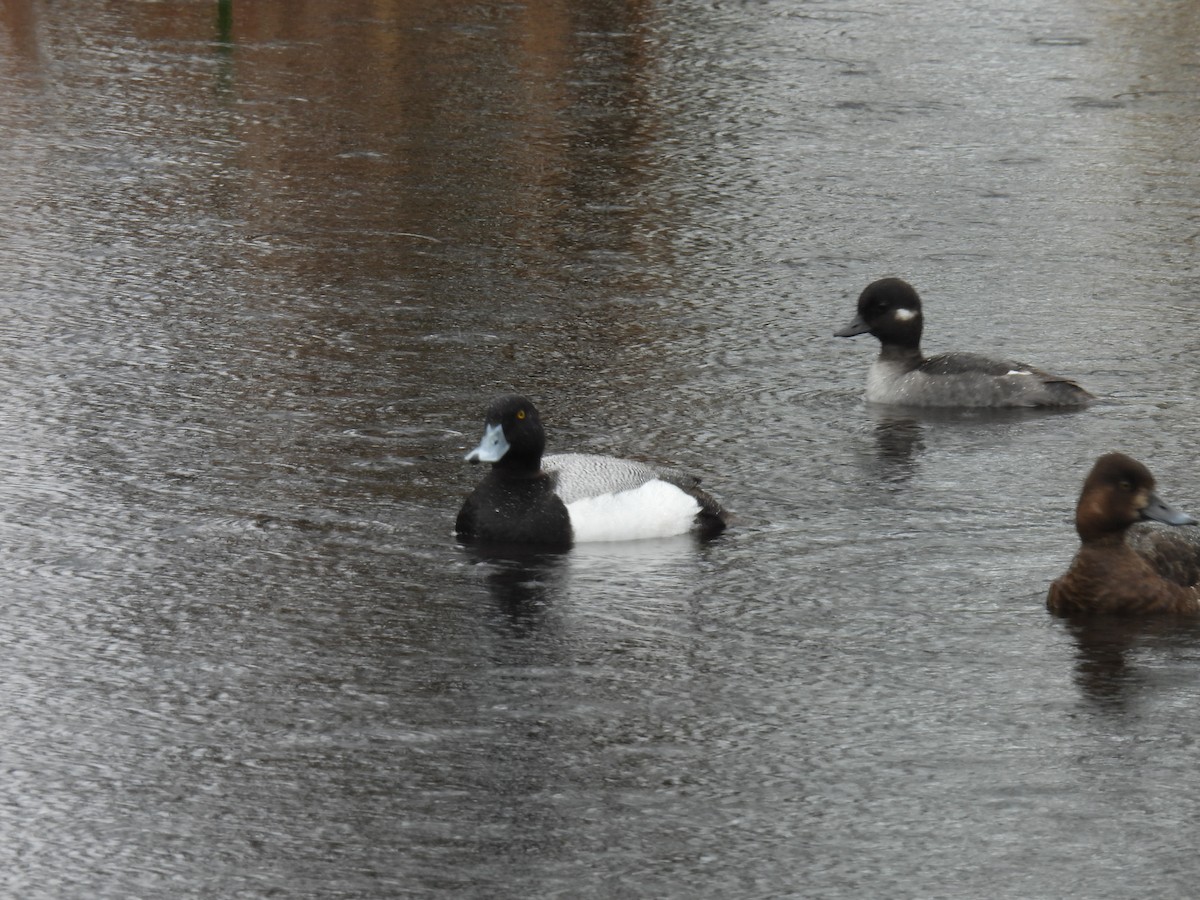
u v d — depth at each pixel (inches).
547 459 597.9
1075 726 458.0
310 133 1147.3
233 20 1453.0
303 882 383.2
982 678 485.1
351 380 737.6
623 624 517.3
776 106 1242.0
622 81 1295.5
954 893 382.0
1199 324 841.5
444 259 920.3
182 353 765.9
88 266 885.8
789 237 975.6
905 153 1142.3
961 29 1472.7
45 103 1191.6
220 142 1120.2
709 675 485.4
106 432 668.1
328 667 486.6
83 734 448.1
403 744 445.1
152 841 399.5
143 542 568.1
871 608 531.2
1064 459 666.2
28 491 608.1
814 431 697.6
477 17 1481.3
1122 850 399.9
